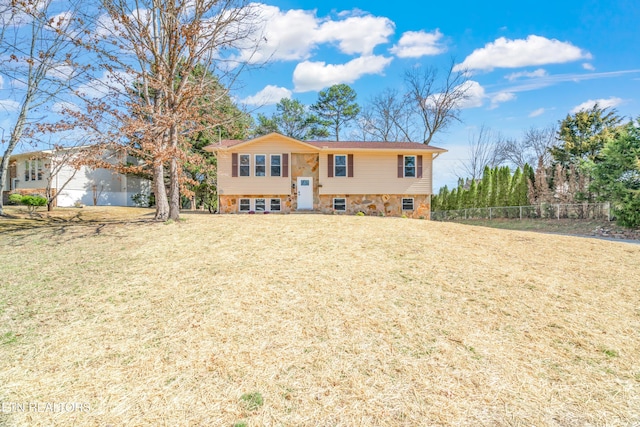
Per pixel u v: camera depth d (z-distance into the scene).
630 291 5.86
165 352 3.83
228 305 4.98
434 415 2.88
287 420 2.82
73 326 4.46
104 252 7.92
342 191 18.56
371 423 2.79
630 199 15.58
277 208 18.38
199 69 13.70
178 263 6.96
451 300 5.25
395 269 6.57
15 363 3.64
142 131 10.48
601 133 27.20
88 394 3.14
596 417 2.89
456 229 11.05
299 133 34.78
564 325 4.55
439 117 29.56
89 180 24.45
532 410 2.97
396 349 3.89
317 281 5.90
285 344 3.98
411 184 18.95
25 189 23.62
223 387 3.23
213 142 20.39
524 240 9.67
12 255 7.93
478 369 3.55
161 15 11.02
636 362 3.73
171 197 11.71
